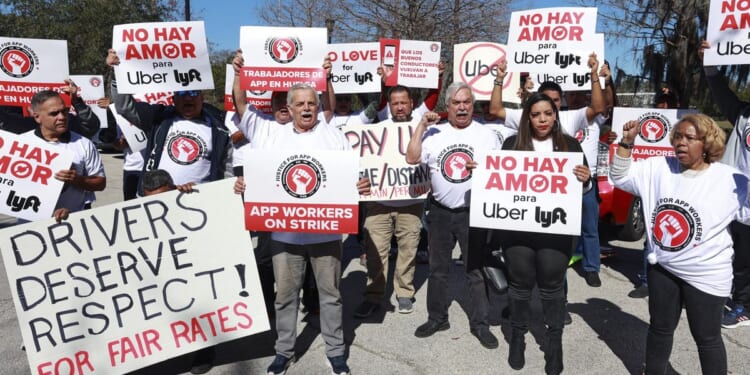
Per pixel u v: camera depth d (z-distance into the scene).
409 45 5.39
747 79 11.12
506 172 3.23
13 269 3.12
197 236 3.37
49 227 3.17
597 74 3.96
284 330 3.43
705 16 11.72
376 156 4.35
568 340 3.95
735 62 3.97
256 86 3.91
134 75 3.97
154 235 3.32
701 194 2.76
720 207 2.72
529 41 4.38
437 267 3.96
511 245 3.31
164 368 3.61
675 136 2.82
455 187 3.78
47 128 3.54
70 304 3.21
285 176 3.16
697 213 2.75
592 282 5.10
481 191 3.27
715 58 4.06
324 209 3.17
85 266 3.23
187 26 3.93
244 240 3.41
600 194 5.93
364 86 5.67
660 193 2.91
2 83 4.52
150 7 22.17
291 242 3.29
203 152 3.98
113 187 10.48
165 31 3.93
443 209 3.88
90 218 3.24
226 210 3.39
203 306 3.38
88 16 20.64
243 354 3.79
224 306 3.40
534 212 3.18
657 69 12.95
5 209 3.39
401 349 3.84
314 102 3.28
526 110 3.31
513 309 3.42
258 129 3.92
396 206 4.38
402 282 4.48
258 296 3.44
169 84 3.97
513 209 3.22
